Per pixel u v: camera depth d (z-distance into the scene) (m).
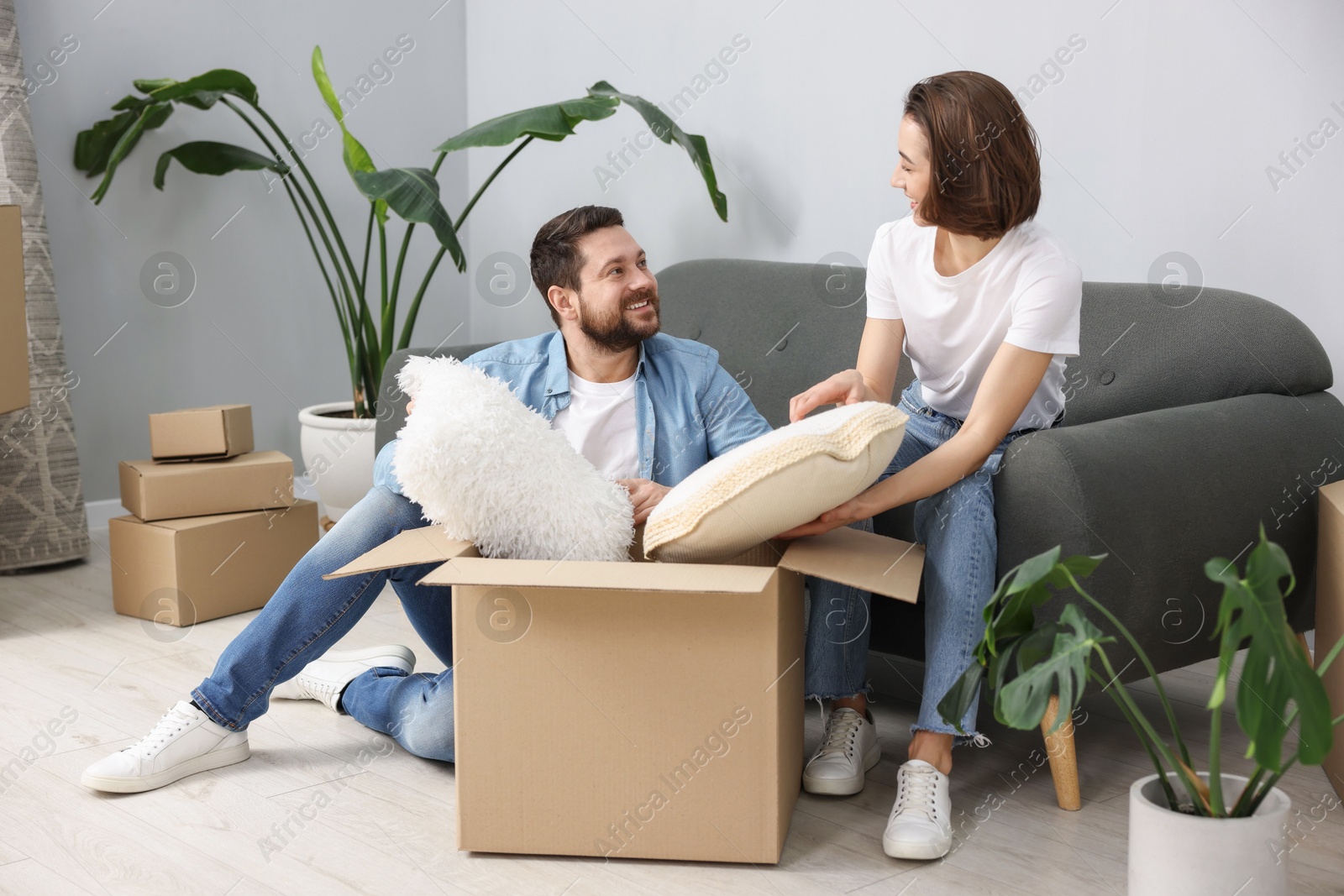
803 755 1.62
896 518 1.79
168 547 2.31
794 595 1.42
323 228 3.46
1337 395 2.04
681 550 1.42
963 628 1.46
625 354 1.73
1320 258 2.01
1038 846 1.42
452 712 1.57
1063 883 1.33
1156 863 1.11
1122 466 1.49
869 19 2.56
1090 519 1.44
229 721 1.62
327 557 1.59
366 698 1.74
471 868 1.36
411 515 1.61
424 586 1.67
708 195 2.96
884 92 2.56
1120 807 1.53
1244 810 1.11
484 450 1.42
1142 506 1.49
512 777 1.37
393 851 1.40
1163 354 1.88
